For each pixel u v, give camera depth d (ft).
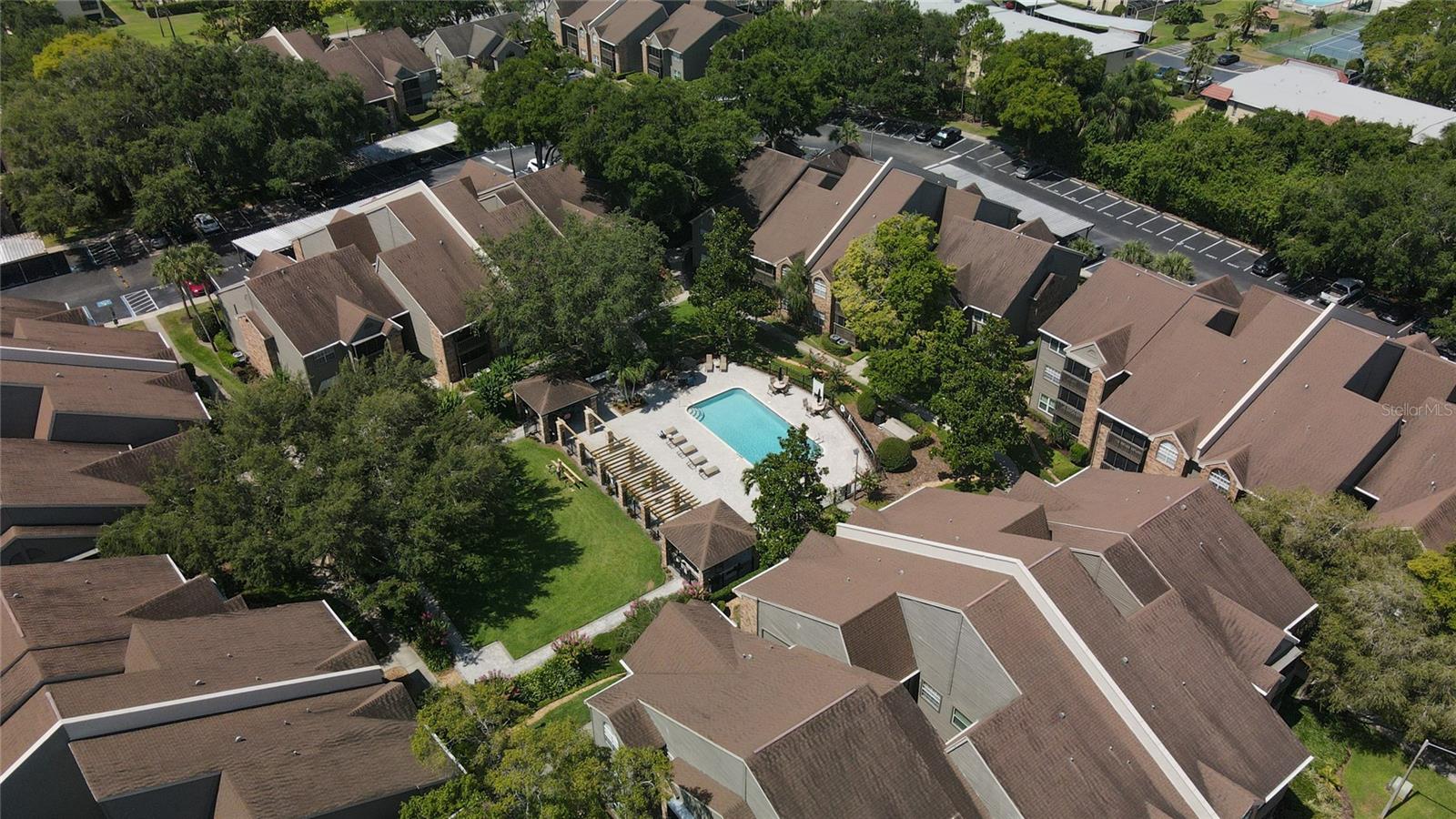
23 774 127.95
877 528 183.42
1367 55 442.50
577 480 225.97
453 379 263.49
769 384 261.24
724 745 134.51
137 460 201.98
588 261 242.58
